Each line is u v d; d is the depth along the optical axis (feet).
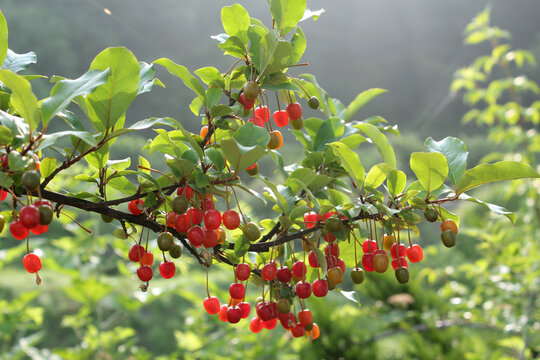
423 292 5.05
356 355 4.25
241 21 2.15
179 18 18.38
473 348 4.76
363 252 2.28
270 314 2.18
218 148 2.11
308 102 2.29
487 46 33.73
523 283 4.61
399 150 23.47
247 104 2.13
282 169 2.18
